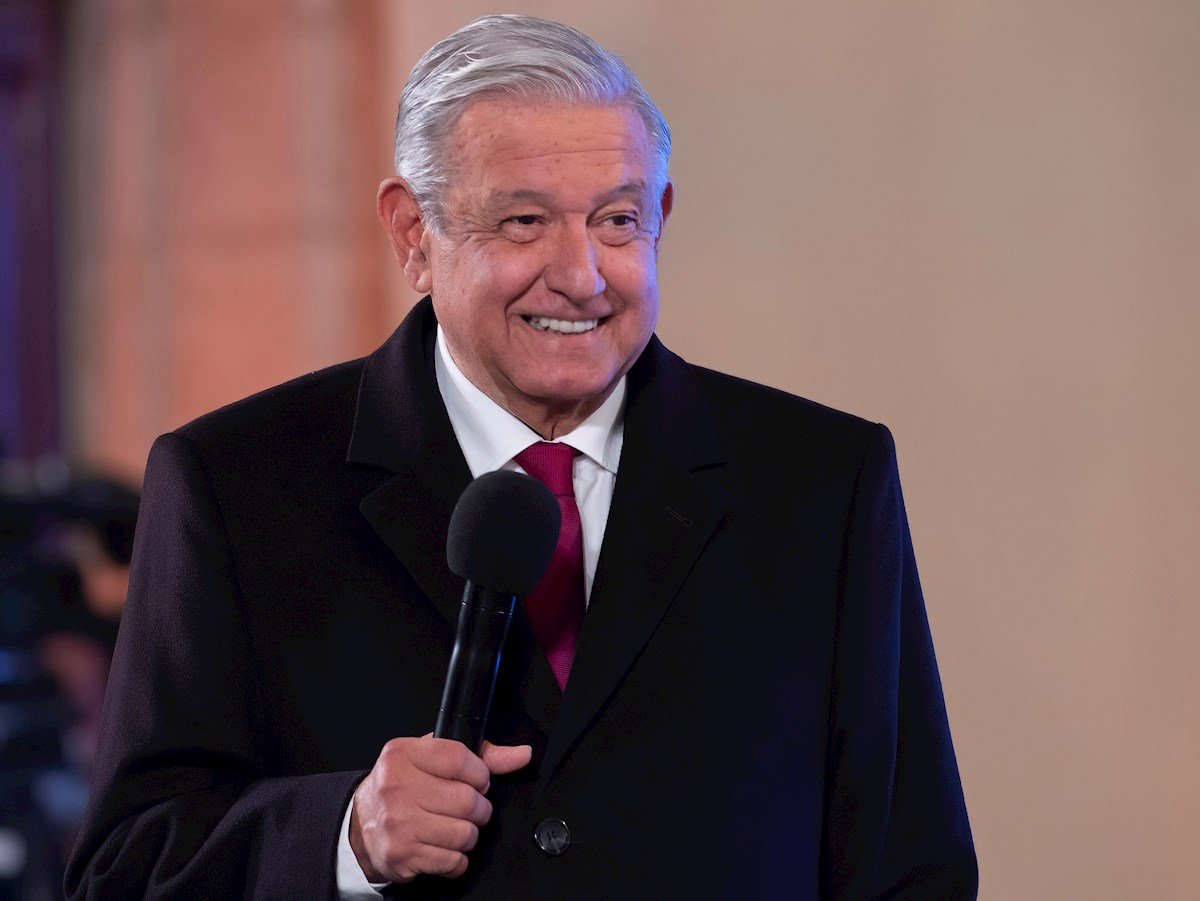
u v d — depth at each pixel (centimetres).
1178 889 1205
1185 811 1208
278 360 1795
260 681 600
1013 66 1228
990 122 1235
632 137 573
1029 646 1227
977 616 1236
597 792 580
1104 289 1213
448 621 594
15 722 1454
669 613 605
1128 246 1209
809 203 1289
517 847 575
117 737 599
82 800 1448
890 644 627
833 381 1280
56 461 2152
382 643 596
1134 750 1213
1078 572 1219
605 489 634
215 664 592
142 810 591
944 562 1244
